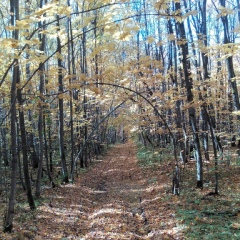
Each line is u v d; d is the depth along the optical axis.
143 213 8.49
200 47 8.66
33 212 8.45
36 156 19.20
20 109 7.71
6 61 6.31
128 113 15.04
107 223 7.62
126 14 5.98
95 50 5.73
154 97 11.47
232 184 10.20
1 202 10.38
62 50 14.70
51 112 13.71
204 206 8.16
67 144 23.97
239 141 15.49
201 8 16.08
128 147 38.88
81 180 14.88
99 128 25.42
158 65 9.10
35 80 10.16
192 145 16.16
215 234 5.93
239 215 7.10
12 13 6.41
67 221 7.83
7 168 16.86
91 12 14.65
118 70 8.86
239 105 13.75
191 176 12.22
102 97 11.23
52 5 4.35
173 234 6.37
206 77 13.47
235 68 21.09
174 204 8.72
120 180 15.23
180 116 12.65
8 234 6.39
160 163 16.64
